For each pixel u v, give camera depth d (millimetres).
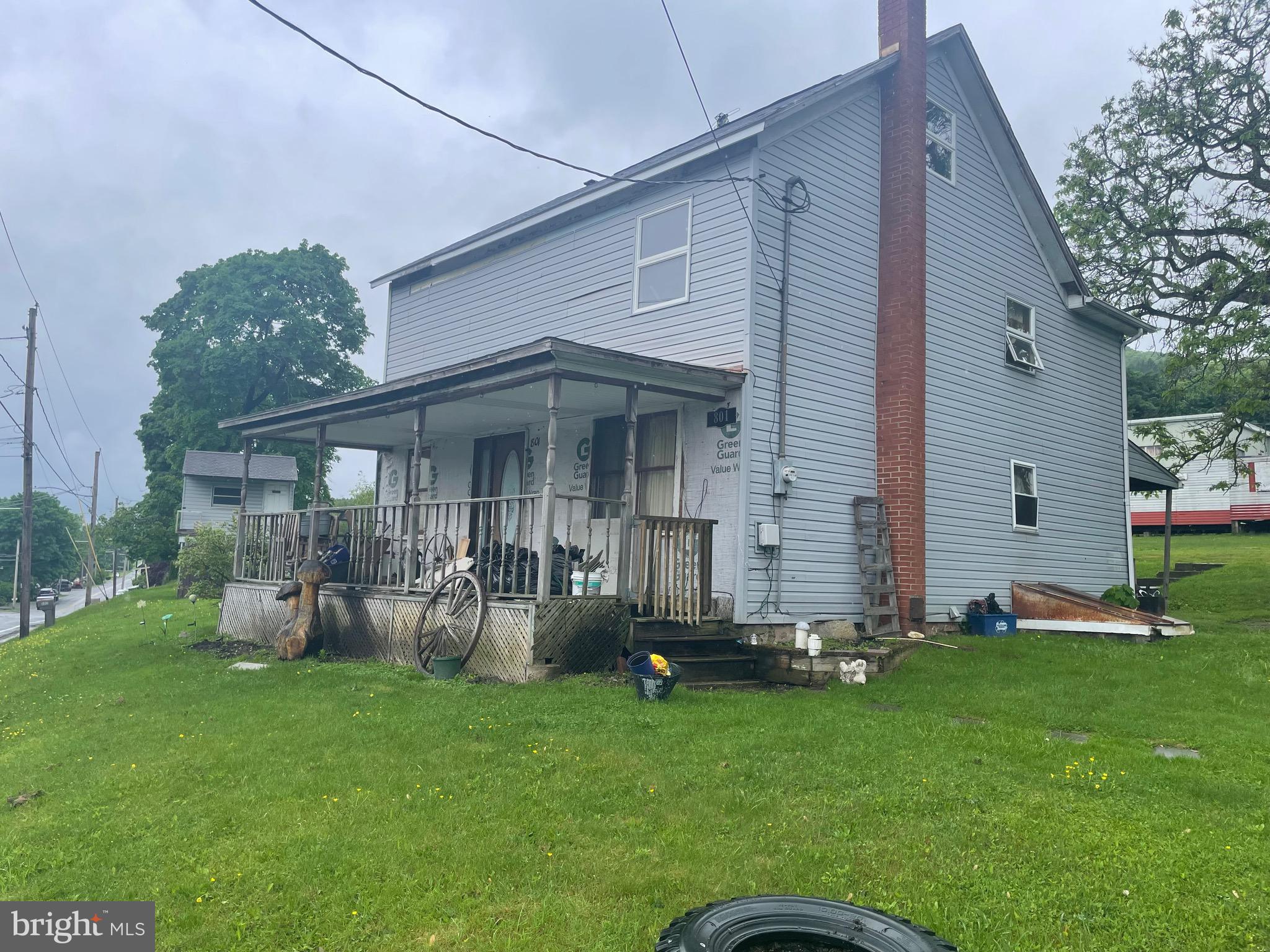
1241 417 18359
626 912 3945
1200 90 20750
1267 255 20531
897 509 11953
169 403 39469
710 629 10141
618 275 12656
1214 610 18031
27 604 24953
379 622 11398
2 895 4309
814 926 3238
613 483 12531
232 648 12859
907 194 12344
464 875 4301
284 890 4230
